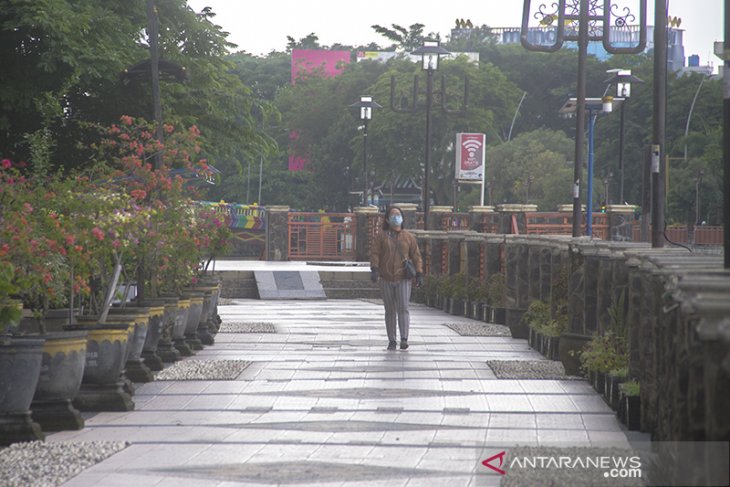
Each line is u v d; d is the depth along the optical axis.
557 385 20.02
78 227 17.80
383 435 14.94
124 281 22.94
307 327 32.75
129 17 34.50
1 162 21.92
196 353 25.34
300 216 65.50
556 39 31.48
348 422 16.05
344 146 127.62
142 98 32.44
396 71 117.44
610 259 19.64
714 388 7.30
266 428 15.52
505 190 112.50
